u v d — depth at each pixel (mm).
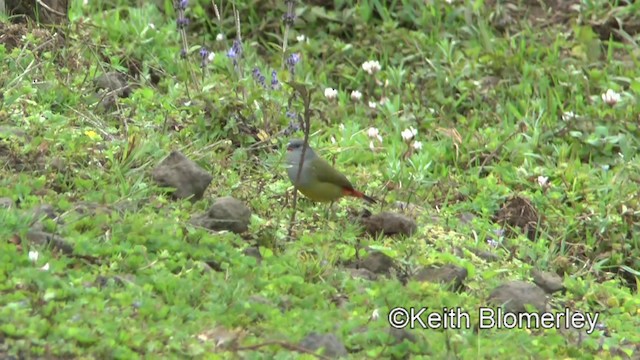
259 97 13773
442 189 13773
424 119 15641
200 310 9133
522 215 13398
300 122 13930
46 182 11156
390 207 12617
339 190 11766
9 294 8609
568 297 11375
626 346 10391
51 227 9898
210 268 9875
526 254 12344
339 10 18203
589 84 16656
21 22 15047
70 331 8211
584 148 15297
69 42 14414
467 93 16500
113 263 9539
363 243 11234
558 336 9906
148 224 10289
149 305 8828
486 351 9234
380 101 16266
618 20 18125
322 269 10328
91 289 8922
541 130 15539
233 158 12961
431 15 18125
